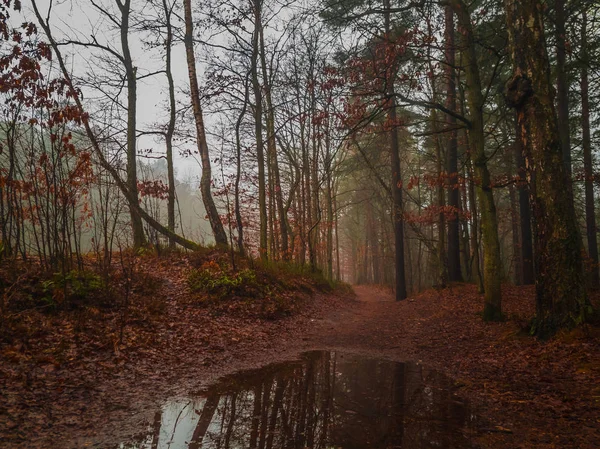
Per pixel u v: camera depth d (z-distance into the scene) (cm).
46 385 477
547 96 738
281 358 787
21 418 393
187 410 465
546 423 416
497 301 1033
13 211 833
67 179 840
